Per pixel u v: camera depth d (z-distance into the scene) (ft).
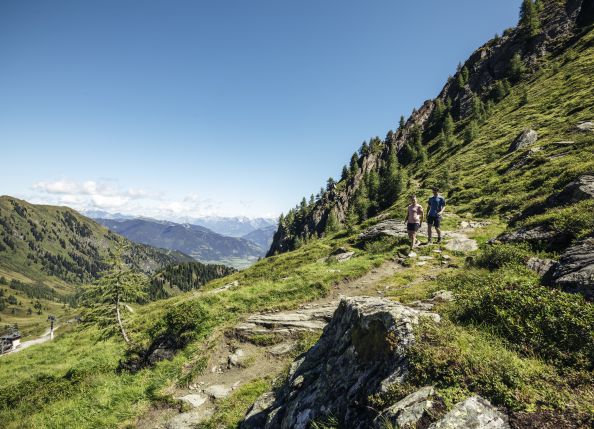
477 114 327.47
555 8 424.46
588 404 12.98
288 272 74.49
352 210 322.14
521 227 45.16
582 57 281.13
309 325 46.50
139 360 49.93
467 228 78.54
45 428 40.57
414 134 474.49
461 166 190.08
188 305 54.13
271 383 34.81
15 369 80.74
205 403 36.58
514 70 375.66
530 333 18.97
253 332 47.34
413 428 13.62
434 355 17.04
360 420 17.21
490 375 15.24
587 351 16.26
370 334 21.70
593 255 24.93
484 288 25.16
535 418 12.93
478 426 12.88
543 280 27.22
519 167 113.91
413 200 68.59
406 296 37.83
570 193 47.26
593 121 122.93
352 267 63.98
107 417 38.86
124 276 72.13
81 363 59.93
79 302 71.56
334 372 22.84
